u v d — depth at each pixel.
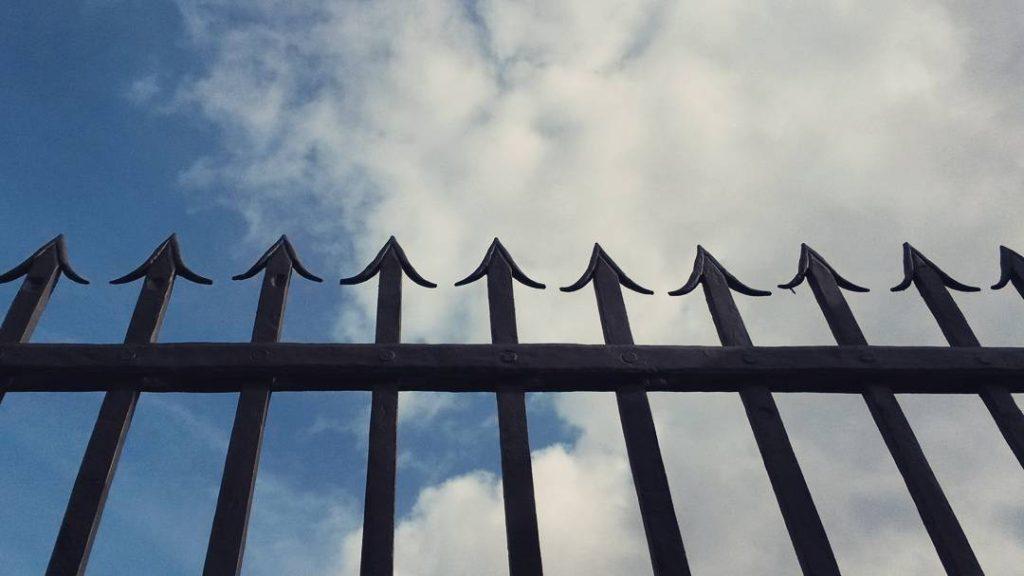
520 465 1.96
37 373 2.05
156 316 2.21
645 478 1.96
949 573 1.88
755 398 2.16
